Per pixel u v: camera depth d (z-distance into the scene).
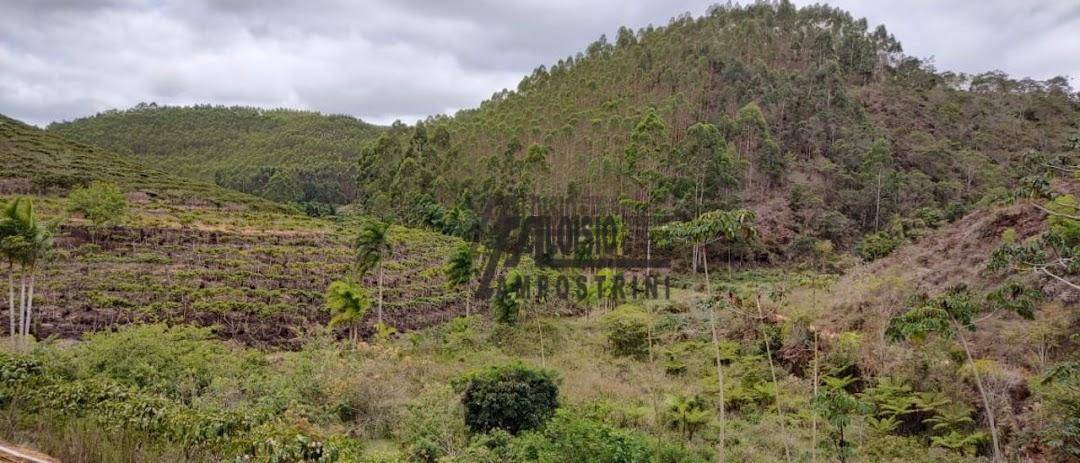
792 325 19.58
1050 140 66.56
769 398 17.61
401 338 29.77
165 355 16.06
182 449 9.91
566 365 23.00
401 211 70.81
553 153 66.44
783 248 51.22
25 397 11.74
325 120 173.00
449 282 35.00
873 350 17.98
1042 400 13.18
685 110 68.44
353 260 43.62
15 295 27.73
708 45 85.19
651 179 52.31
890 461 13.26
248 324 28.69
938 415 15.11
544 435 12.43
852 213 55.91
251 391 15.68
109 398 11.39
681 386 19.25
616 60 97.69
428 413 14.98
